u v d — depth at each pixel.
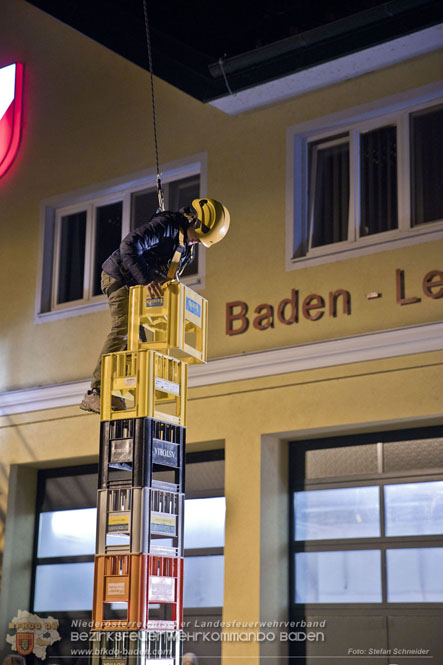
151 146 12.31
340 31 10.16
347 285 10.31
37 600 12.46
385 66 10.55
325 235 10.96
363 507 10.29
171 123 12.19
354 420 9.93
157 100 12.40
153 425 6.85
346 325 10.23
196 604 11.05
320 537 10.48
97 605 6.62
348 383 10.05
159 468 7.28
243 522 10.40
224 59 10.93
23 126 13.72
